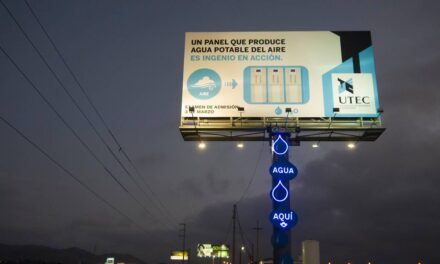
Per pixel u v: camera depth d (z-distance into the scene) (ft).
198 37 93.71
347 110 88.94
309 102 89.40
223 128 87.71
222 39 93.40
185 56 92.43
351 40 93.61
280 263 73.77
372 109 89.20
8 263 231.50
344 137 89.35
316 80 90.89
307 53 92.53
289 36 93.66
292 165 79.25
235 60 92.07
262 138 89.30
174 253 374.84
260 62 91.91
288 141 86.84
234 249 201.16
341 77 91.15
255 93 89.86
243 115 88.48
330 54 92.48
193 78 90.89
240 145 90.22
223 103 89.30
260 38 93.50
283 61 91.97
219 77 90.89
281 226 74.95
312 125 88.07
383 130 87.97
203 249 328.29
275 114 88.58
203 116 88.58
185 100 89.56
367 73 91.61
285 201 76.95
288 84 90.53
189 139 90.33
